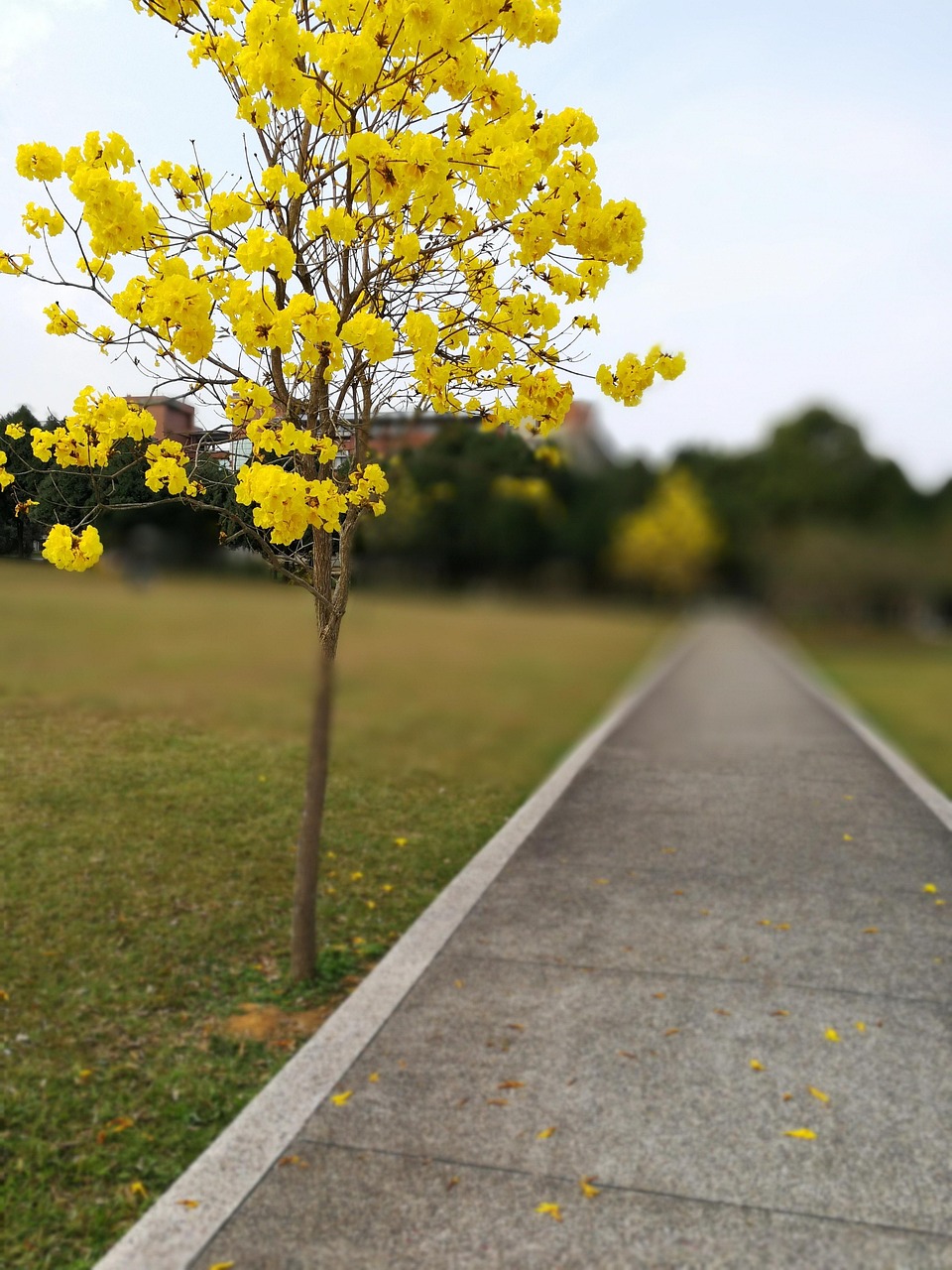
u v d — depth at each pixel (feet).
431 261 13.07
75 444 11.42
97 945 15.44
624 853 20.74
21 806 21.09
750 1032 13.04
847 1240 9.12
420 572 134.92
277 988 14.64
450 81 11.89
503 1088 11.55
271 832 21.26
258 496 10.37
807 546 129.70
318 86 11.86
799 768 29.89
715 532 194.80
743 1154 10.39
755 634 132.77
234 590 85.87
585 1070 12.02
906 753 34.63
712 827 22.84
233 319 10.56
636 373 13.03
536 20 11.74
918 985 14.51
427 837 21.99
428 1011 13.47
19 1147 10.77
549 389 13.24
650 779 27.96
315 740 14.82
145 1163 10.58
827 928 16.70
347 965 15.44
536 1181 9.88
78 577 61.77
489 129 11.31
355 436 13.61
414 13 10.98
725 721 39.91
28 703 31.48
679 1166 10.16
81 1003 13.75
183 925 16.43
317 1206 9.46
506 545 143.33
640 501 192.44
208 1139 11.02
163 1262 8.68
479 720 37.83
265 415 11.53
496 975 14.64
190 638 55.42
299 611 79.20
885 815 24.23
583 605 178.50
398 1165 10.10
